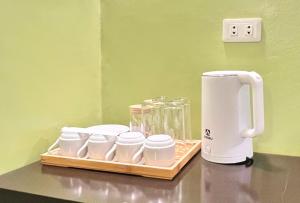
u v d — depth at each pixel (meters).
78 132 1.06
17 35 1.01
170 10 1.30
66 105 1.24
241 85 1.03
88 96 1.38
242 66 1.22
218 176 0.96
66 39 1.23
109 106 1.46
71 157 1.04
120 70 1.42
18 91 1.02
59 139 1.07
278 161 1.11
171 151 0.95
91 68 1.39
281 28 1.15
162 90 1.35
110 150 1.01
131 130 1.19
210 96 1.05
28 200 0.85
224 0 1.21
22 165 1.05
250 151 1.10
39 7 1.09
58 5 1.18
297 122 1.17
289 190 0.85
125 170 0.97
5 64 0.97
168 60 1.33
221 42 1.23
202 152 1.12
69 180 0.93
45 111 1.13
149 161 0.95
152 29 1.34
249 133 1.03
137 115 1.20
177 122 1.21
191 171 1.00
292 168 1.04
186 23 1.28
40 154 1.12
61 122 1.21
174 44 1.31
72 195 0.83
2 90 0.96
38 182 0.92
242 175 0.97
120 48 1.41
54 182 0.92
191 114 1.31
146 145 0.95
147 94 1.38
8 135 0.99
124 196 0.82
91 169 1.01
